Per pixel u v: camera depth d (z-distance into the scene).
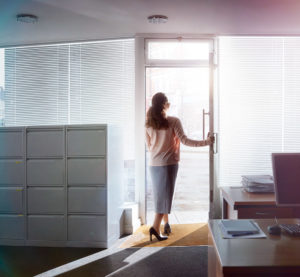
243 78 4.56
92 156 3.60
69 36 4.59
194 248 3.52
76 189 3.64
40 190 3.70
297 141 4.59
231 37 4.55
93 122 4.71
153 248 3.54
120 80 4.64
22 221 3.73
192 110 5.14
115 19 3.92
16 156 3.74
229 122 4.56
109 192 3.64
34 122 4.84
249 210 2.57
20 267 3.09
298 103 4.58
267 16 3.84
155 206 3.72
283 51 4.57
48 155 3.68
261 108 4.57
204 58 4.54
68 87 4.75
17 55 4.87
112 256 3.33
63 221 3.66
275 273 1.49
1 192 3.76
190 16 3.83
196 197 5.94
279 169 1.97
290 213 2.56
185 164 8.46
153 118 3.59
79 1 3.37
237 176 4.57
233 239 1.78
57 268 3.05
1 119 4.91
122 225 4.06
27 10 3.62
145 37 4.48
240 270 1.42
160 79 4.76
